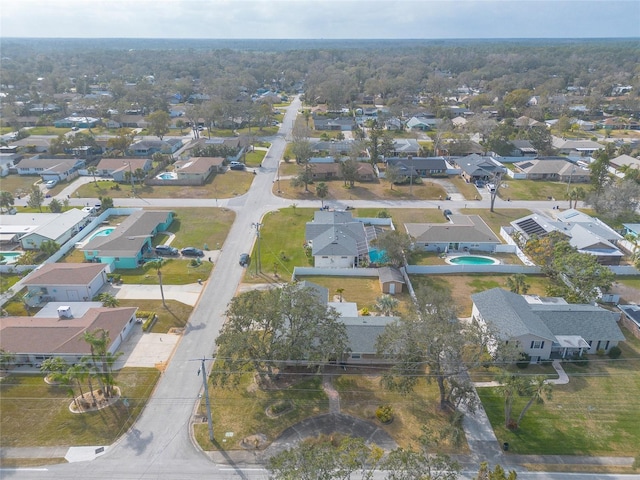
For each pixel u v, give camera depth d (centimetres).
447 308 5344
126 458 4438
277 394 5225
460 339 4650
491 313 6075
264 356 5097
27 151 15088
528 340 5625
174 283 7581
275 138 17575
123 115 19688
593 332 5894
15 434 4694
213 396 5200
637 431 4769
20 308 6888
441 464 3519
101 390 5222
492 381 5469
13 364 5659
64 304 6769
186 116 18650
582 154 14962
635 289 7494
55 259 8206
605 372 5616
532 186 12319
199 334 6291
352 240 8544
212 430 4703
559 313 6103
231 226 9819
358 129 17762
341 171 12369
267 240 9162
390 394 5231
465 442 4597
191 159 13800
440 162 13312
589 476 4247
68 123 19262
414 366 4931
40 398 5178
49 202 11138
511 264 8362
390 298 6588
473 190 12094
